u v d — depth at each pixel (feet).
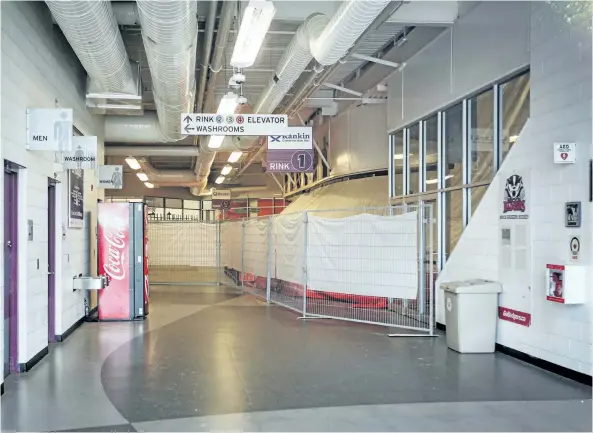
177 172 69.56
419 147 29.81
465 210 25.07
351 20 17.08
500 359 20.48
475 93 24.03
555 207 18.42
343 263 28.60
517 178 20.57
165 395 15.92
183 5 15.49
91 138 24.12
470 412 14.49
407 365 19.56
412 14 24.97
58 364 19.63
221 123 27.27
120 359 20.38
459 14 25.07
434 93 27.55
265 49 29.86
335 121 45.09
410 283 25.48
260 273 39.93
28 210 19.03
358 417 14.10
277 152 40.09
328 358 20.58
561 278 17.16
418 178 30.25
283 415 14.23
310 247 30.55
